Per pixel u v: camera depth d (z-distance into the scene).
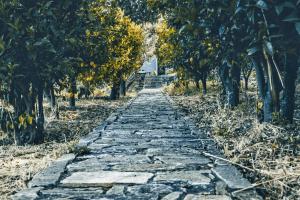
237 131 7.84
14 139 7.95
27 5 7.44
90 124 11.08
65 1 7.93
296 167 4.87
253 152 5.87
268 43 5.64
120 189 4.05
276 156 5.61
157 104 17.08
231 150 6.08
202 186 4.11
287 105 8.38
